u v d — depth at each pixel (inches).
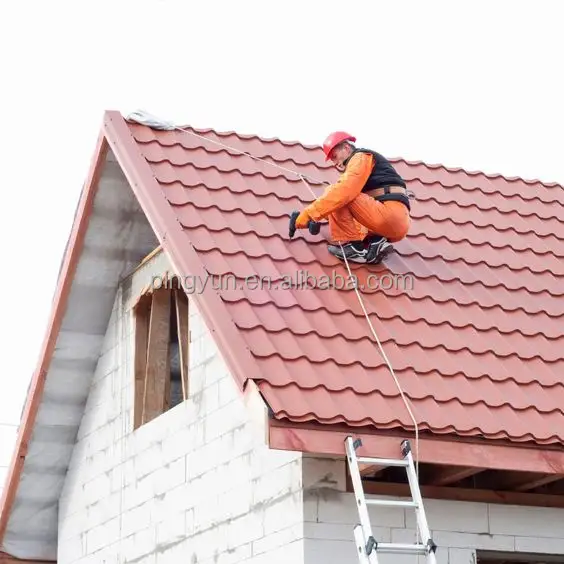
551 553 711.1
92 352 975.0
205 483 787.4
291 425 622.5
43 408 975.0
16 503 1009.5
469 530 695.1
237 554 733.9
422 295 771.4
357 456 629.9
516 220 903.7
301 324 706.2
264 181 846.5
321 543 663.8
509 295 800.9
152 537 848.3
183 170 831.1
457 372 703.1
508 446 662.5
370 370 684.7
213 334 682.8
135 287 925.8
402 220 770.8
